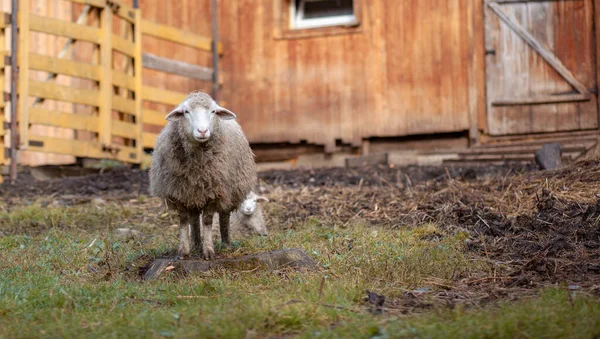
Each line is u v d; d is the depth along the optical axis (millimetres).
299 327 4898
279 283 6188
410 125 14953
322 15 15953
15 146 12438
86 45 14758
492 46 14766
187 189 6820
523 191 9531
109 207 10820
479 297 5816
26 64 12180
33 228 9727
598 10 14352
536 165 12531
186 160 6703
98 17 13367
